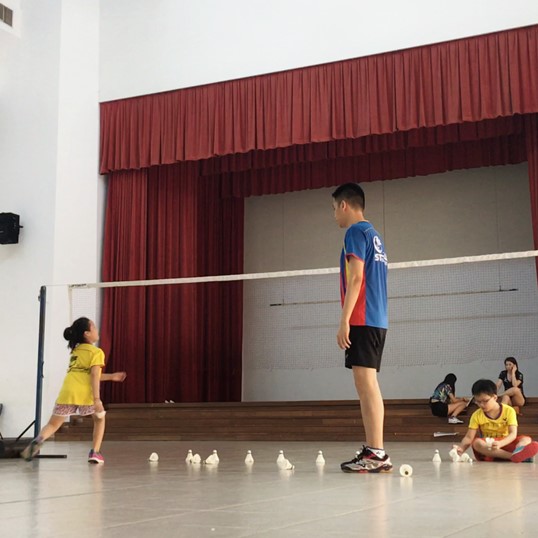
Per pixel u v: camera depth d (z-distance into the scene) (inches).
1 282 438.0
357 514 88.1
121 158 458.0
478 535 72.1
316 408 405.4
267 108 420.8
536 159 393.1
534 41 364.8
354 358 154.2
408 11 393.7
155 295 475.5
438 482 129.8
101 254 465.1
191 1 451.5
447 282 505.7
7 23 453.4
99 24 475.5
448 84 379.9
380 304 156.3
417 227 520.4
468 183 511.2
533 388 471.2
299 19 420.5
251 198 580.1
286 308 556.1
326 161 503.2
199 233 534.0
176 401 481.7
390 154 483.8
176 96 446.9
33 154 444.5
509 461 186.5
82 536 73.5
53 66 449.1
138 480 141.0
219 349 548.7
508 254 317.7
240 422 395.5
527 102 361.7
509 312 484.7
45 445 333.7
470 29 378.6
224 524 80.7
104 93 467.8
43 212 436.1
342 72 405.1
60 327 427.8
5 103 456.8
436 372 499.2
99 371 203.9
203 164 498.3
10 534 75.3
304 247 558.3
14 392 424.2
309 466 177.5
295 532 74.9
